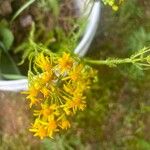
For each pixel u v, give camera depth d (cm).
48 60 15
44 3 20
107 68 22
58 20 20
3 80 19
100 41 22
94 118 22
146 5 22
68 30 20
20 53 20
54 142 21
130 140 22
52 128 15
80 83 15
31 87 15
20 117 22
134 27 22
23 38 20
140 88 22
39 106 22
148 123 22
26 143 22
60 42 20
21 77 19
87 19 19
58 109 15
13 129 22
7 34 19
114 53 22
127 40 22
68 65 14
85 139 22
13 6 20
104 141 22
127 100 22
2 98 22
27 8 20
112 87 22
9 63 19
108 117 22
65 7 20
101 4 20
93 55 22
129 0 21
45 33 20
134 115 22
